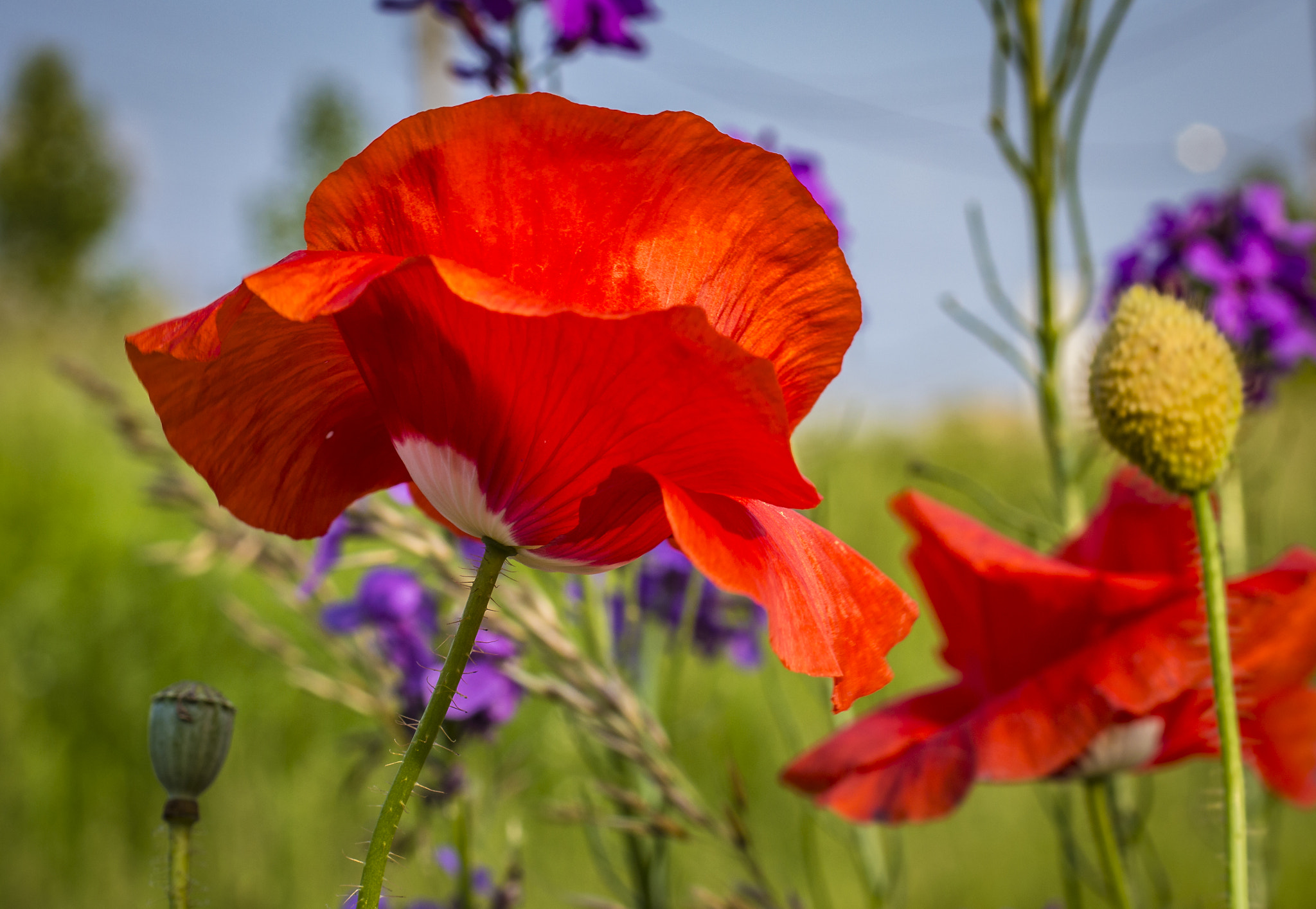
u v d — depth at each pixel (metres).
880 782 0.22
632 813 0.28
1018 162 0.29
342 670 0.31
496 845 0.38
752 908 0.25
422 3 0.28
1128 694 0.21
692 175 0.14
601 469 0.14
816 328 0.15
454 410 0.15
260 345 0.15
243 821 0.47
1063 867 0.29
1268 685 0.23
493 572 0.15
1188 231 0.36
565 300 0.14
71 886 0.47
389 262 0.13
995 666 0.23
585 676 0.24
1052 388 0.30
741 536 0.14
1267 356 0.36
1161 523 0.23
